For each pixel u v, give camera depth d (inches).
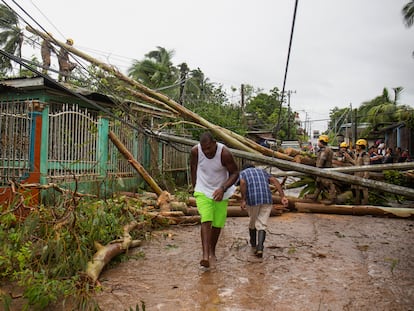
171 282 164.4
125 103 400.2
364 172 413.4
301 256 210.5
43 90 378.0
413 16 855.7
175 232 274.7
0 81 379.2
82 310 126.5
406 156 676.1
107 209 237.5
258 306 138.9
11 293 143.1
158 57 1218.6
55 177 309.1
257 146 434.6
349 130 1520.7
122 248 200.7
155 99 416.8
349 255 213.6
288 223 319.3
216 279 168.9
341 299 146.3
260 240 208.1
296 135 1851.6
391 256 212.1
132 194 370.9
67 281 136.9
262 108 1888.5
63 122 327.3
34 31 297.3
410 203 451.5
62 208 197.3
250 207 213.9
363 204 391.2
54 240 156.6
